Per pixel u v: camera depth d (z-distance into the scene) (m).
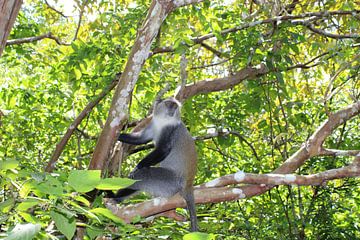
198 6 9.02
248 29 8.97
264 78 9.49
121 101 5.54
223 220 9.26
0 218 3.10
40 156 10.74
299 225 9.85
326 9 10.62
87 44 8.73
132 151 8.43
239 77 9.12
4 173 3.23
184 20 8.27
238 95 10.27
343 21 10.45
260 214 9.96
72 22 12.02
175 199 6.23
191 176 7.38
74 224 3.04
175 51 8.09
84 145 10.70
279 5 9.55
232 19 9.55
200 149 10.11
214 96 10.84
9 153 9.94
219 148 11.11
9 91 9.98
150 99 8.78
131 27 9.02
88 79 9.02
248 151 11.12
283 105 9.70
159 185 7.35
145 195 7.66
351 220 9.98
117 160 7.55
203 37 9.02
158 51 8.72
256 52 8.81
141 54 5.64
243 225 9.38
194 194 6.27
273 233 9.73
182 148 7.52
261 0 10.37
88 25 10.76
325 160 9.68
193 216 6.39
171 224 5.86
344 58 9.10
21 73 11.06
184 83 8.16
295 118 9.55
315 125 10.00
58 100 10.23
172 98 7.89
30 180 3.31
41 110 10.33
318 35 10.41
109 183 2.81
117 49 8.96
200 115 10.27
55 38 9.98
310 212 9.85
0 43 4.02
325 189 9.69
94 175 2.73
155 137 7.68
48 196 3.39
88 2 10.65
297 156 6.68
